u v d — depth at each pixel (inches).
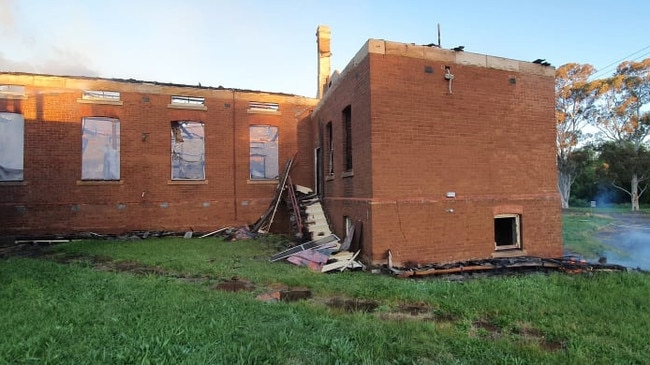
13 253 418.6
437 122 358.3
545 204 395.9
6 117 552.1
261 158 694.5
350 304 223.6
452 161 361.7
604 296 228.1
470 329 175.8
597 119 1627.7
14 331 153.9
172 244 482.3
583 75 1601.9
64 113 556.4
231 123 637.9
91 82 569.3
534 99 400.2
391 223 335.3
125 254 397.4
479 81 376.8
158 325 163.3
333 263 335.0
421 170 350.3
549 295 229.6
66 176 554.6
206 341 146.3
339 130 450.0
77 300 206.4
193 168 642.8
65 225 550.3
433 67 360.2
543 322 183.0
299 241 486.0
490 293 234.7
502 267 322.3
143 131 590.9
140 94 592.7
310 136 666.2
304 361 132.4
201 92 624.4
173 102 617.0
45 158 546.6
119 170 581.9
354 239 367.6
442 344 151.3
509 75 390.3
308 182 659.4
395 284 261.1
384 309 209.8
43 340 145.0
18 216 533.3
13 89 542.6
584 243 616.7
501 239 410.3
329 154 534.3
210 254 403.5
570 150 1652.3
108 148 597.0
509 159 384.8
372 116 337.1
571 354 142.8
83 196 560.4
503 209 376.8
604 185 1787.6
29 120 542.0
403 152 345.1
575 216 1192.2
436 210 350.9
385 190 337.4
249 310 192.7
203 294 229.0
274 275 293.1
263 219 604.7
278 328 163.6
